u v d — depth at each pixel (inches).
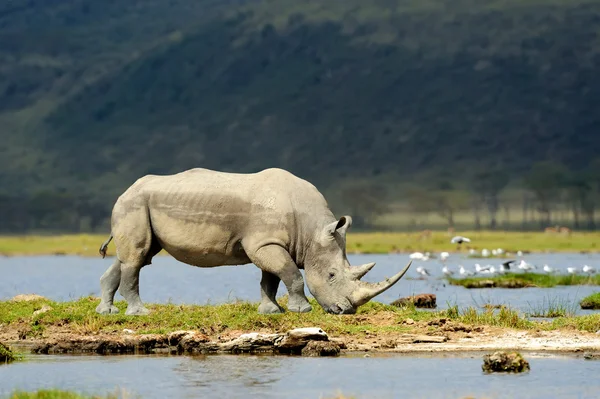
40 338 3196.4
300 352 2972.4
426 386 2504.9
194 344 3029.0
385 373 2664.9
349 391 2452.0
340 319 3221.0
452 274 6633.9
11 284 7081.7
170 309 3412.9
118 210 3339.1
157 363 2842.0
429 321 3299.7
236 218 3243.1
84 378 2642.7
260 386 2517.2
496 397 2375.7
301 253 3253.0
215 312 3307.1
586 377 2596.0
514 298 4849.9
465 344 3048.7
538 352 2938.0
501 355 2691.9
